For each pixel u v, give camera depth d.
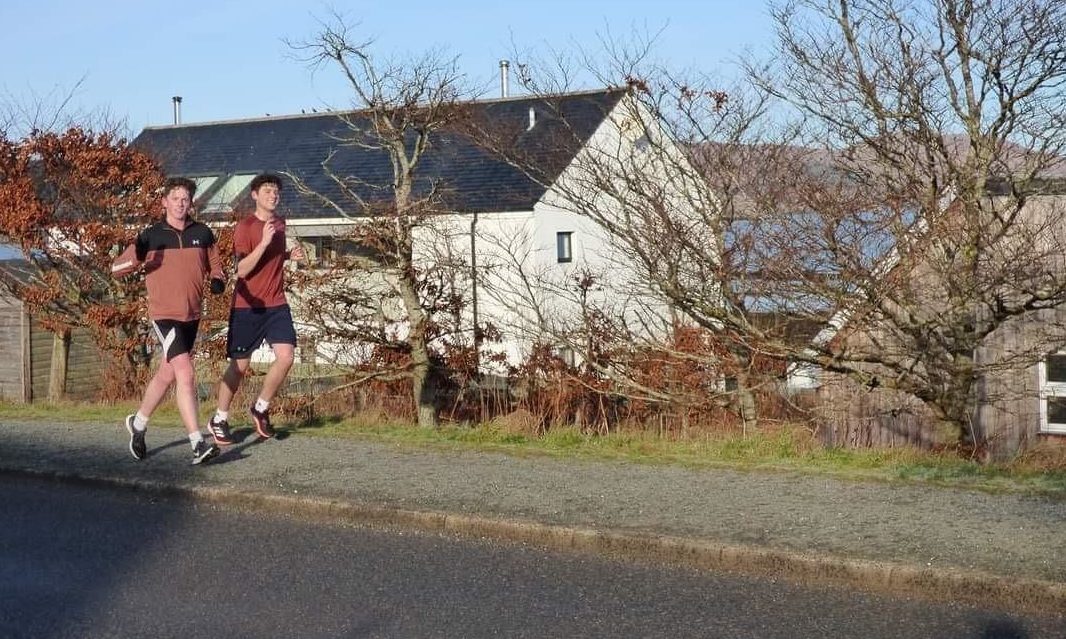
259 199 9.02
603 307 15.12
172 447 9.77
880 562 6.14
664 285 12.11
